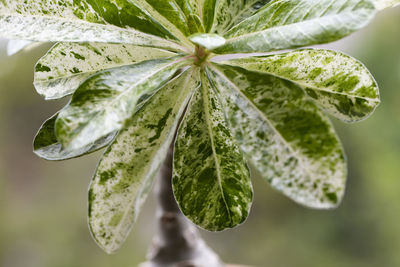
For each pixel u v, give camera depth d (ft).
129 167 1.38
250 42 1.28
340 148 1.25
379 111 5.48
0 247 5.41
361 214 5.67
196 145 1.40
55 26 1.32
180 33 1.39
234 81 1.32
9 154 6.04
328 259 5.69
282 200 6.26
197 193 1.39
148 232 5.48
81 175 5.92
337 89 1.40
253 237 6.08
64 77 1.42
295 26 1.26
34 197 5.96
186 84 1.41
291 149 1.27
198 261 1.77
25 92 6.06
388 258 5.25
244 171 1.38
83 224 5.62
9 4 1.31
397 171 5.09
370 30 5.90
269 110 1.29
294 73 1.40
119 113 1.24
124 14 1.35
